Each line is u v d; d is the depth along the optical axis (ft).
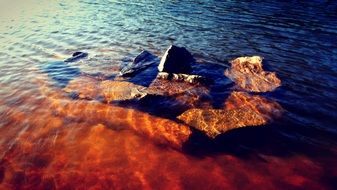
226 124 37.24
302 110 40.47
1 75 57.77
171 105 43.01
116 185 29.71
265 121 37.68
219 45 66.23
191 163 32.12
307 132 36.24
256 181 29.43
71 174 31.40
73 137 37.22
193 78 48.83
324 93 44.45
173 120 39.40
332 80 48.08
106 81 51.08
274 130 36.76
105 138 36.63
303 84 47.26
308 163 31.50
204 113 39.19
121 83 49.34
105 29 82.84
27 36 82.28
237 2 103.76
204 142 35.22
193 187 29.07
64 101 45.98
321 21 79.77
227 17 86.58
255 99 43.24
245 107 41.55
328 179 29.35
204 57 59.93
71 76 55.06
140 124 38.73
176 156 33.22
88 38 76.48
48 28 88.38
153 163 32.35
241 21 82.53
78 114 42.11
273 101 42.45
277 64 55.06
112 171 31.48
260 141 35.09
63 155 34.22
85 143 35.99
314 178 29.50
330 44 63.41
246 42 67.26
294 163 31.60
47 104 45.55
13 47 74.13
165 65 53.26
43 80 54.03
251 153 33.32
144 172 31.17
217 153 33.53
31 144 36.50
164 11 96.94
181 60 54.85
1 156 34.71
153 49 65.51
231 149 34.01
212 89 47.19
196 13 92.38
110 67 57.82
